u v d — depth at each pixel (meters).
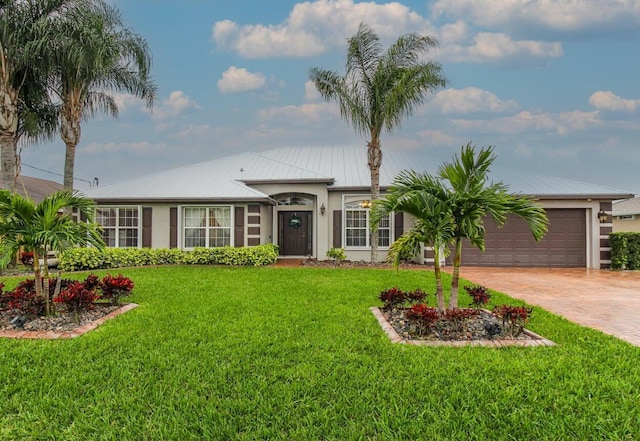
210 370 4.44
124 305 7.66
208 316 6.81
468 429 3.26
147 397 3.81
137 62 15.09
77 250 13.73
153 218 16.31
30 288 7.51
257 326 6.19
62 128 14.56
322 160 20.75
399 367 4.48
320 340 5.47
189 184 17.33
